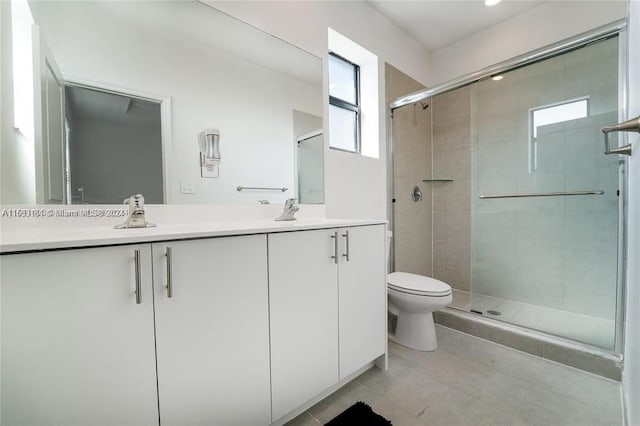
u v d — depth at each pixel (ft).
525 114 7.20
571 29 6.52
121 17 3.59
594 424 3.66
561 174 6.67
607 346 4.99
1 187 2.83
